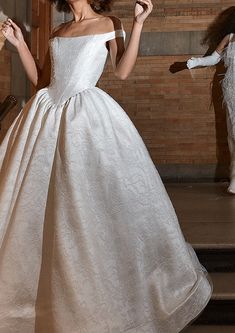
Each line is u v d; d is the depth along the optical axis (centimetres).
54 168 316
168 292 328
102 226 310
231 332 363
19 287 306
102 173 316
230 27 718
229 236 450
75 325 295
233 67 691
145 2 321
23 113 340
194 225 492
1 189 320
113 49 338
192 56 767
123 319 303
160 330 322
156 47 772
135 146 331
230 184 669
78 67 336
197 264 363
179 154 779
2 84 573
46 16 689
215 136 773
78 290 296
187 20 766
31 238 310
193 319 336
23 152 325
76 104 328
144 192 327
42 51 685
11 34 360
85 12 349
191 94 772
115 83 780
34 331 305
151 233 326
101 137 321
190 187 732
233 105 689
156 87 776
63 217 304
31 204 313
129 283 312
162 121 778
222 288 385
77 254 301
